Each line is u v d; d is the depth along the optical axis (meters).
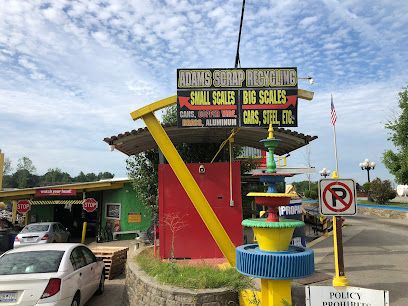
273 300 5.27
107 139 10.66
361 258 10.32
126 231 20.27
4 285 6.45
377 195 31.34
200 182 10.68
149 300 7.09
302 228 10.97
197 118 8.57
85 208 19.58
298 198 11.20
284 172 8.69
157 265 8.23
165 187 10.70
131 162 15.73
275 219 5.42
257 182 14.77
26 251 7.77
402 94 24.89
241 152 16.59
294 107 8.69
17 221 27.20
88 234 24.22
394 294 6.83
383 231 17.30
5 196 19.28
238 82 8.70
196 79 8.65
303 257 4.93
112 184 20.41
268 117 8.65
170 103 8.54
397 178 25.30
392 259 10.16
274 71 8.77
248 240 13.02
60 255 7.68
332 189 5.55
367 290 4.46
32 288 6.50
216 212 10.55
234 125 8.60
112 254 12.10
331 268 8.91
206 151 14.67
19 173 96.25
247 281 6.78
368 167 35.25
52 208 24.11
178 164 8.16
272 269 4.91
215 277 6.93
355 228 18.80
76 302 7.61
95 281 9.24
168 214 10.58
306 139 11.12
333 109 6.98
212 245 10.49
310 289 4.61
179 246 10.47
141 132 10.50
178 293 6.54
